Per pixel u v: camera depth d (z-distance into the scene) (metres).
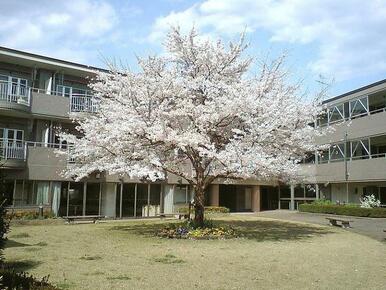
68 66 25.41
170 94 15.48
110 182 26.56
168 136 14.45
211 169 16.28
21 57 23.72
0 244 6.87
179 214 26.25
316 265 9.96
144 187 28.58
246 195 37.72
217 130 16.39
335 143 33.06
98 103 19.41
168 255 10.98
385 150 32.44
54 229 18.09
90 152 16.11
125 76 17.05
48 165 23.91
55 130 25.16
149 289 7.34
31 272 8.58
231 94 15.43
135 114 15.39
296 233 17.45
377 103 32.38
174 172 16.34
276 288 7.61
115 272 8.73
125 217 26.91
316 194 35.81
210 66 16.95
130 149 15.03
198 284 7.78
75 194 25.34
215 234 15.09
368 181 29.77
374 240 15.50
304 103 16.91
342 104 32.97
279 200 39.59
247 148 15.04
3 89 22.94
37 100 24.03
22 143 23.73
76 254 11.14
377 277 8.71
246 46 17.30
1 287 5.50
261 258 10.80
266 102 15.66
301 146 16.78
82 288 7.30
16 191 22.95
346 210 28.41
